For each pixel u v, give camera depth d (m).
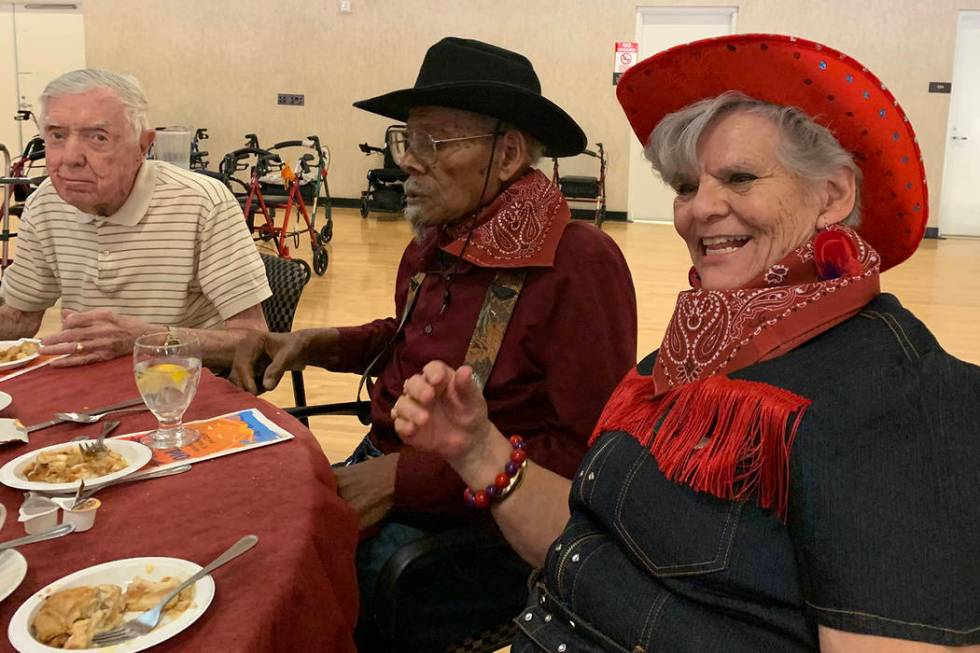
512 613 1.61
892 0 9.76
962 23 9.80
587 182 9.89
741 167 0.95
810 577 0.79
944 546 0.73
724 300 0.94
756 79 0.95
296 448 1.26
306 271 2.48
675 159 1.01
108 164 2.03
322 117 11.10
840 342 0.87
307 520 1.03
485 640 1.60
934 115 9.91
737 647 0.86
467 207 1.69
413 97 1.62
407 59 10.82
